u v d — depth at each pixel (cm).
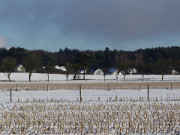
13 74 14950
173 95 5056
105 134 1988
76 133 2031
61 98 4328
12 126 2266
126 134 1988
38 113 2872
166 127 2219
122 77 15325
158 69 13462
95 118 2570
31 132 2058
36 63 12538
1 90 6188
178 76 15888
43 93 5503
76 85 7531
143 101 3884
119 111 2981
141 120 2436
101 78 14938
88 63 14425
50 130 2089
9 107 3378
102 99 4322
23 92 5741
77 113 2848
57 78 14425
